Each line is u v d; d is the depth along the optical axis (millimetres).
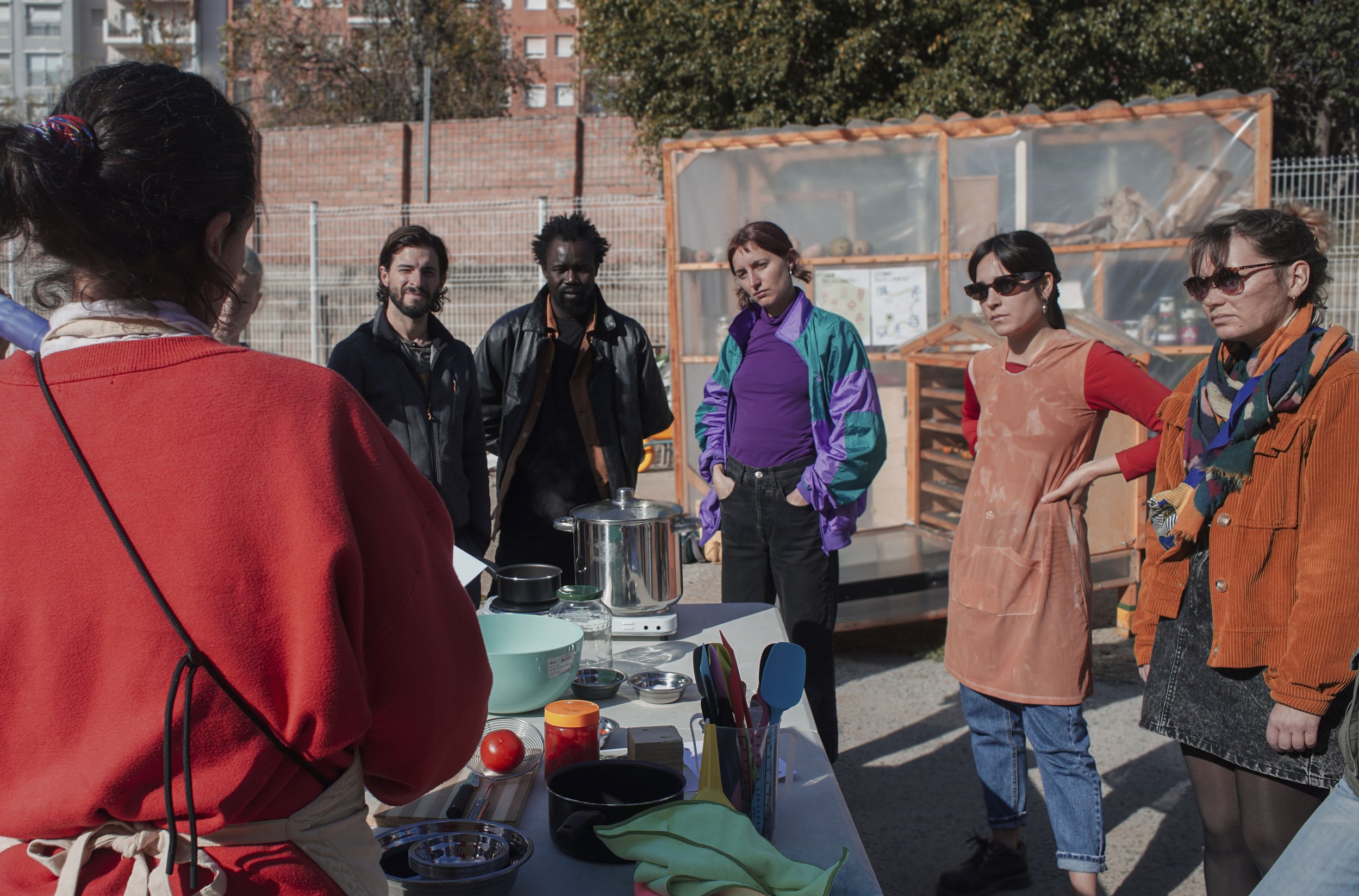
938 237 5895
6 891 916
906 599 4777
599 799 1473
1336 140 25922
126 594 849
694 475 6191
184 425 872
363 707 889
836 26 13266
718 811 1315
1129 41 12750
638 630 2328
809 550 3203
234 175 968
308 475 879
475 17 28016
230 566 856
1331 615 1779
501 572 2404
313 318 12258
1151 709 2146
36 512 856
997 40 12164
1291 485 1876
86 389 888
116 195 886
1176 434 2227
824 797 1573
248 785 870
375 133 20234
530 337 3438
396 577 937
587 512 2410
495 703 1819
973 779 3531
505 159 20312
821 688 3146
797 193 5980
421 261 3230
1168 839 3113
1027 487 2652
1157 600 2150
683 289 6098
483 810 1482
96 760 851
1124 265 5797
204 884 876
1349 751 1658
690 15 13664
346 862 959
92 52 43219
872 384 3191
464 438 3404
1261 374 1945
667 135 14297
